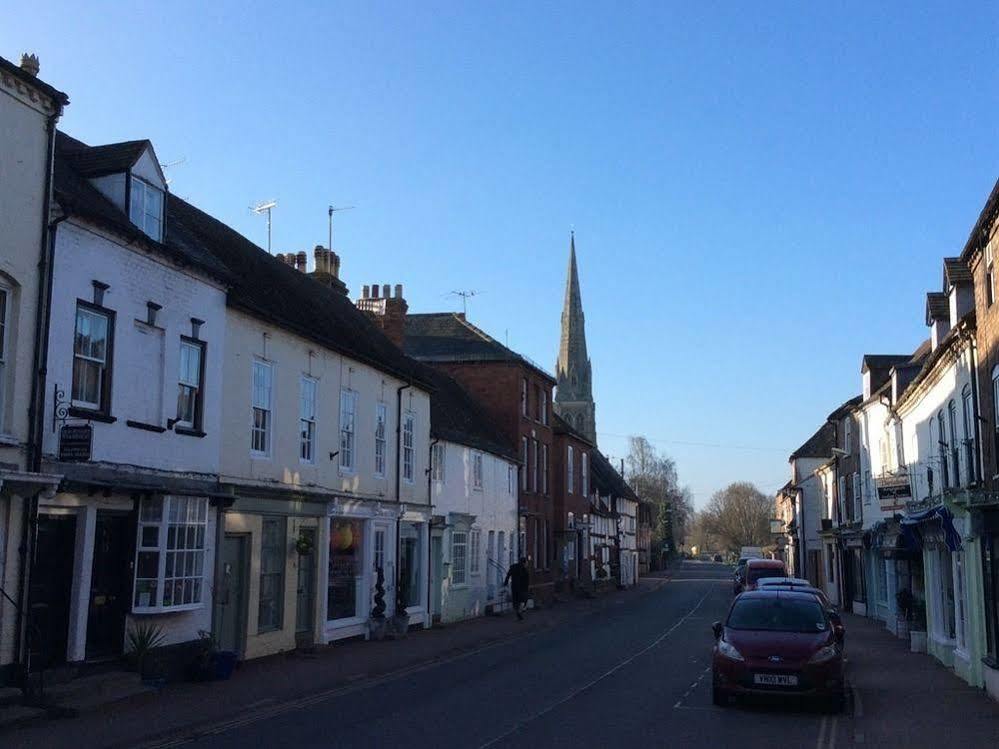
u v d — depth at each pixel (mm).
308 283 26766
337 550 23078
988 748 11312
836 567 43000
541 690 15828
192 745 10844
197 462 16625
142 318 15266
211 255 18734
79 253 13875
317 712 13383
